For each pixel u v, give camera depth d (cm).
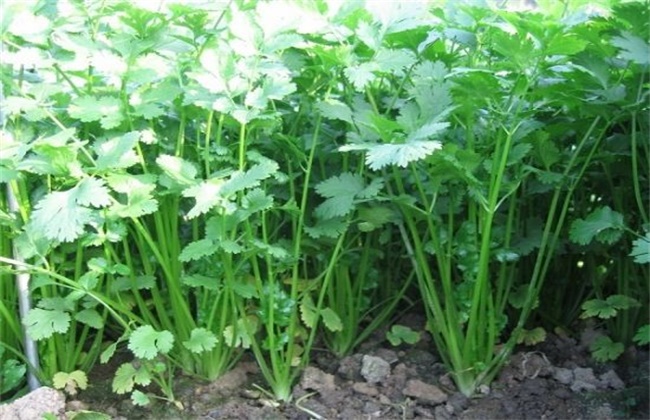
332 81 170
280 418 168
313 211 183
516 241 184
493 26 153
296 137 178
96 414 161
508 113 155
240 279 172
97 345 180
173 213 168
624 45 150
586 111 166
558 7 179
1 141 148
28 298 165
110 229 154
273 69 159
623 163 186
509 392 178
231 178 148
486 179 169
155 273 182
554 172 178
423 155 135
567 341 199
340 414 170
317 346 198
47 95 159
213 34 163
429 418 169
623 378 183
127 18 156
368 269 193
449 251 173
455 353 177
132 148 152
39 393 160
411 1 168
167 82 161
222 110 149
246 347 173
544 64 157
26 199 159
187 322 173
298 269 192
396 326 196
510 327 198
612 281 206
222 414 168
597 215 166
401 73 182
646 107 162
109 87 170
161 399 171
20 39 166
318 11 167
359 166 178
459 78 154
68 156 142
